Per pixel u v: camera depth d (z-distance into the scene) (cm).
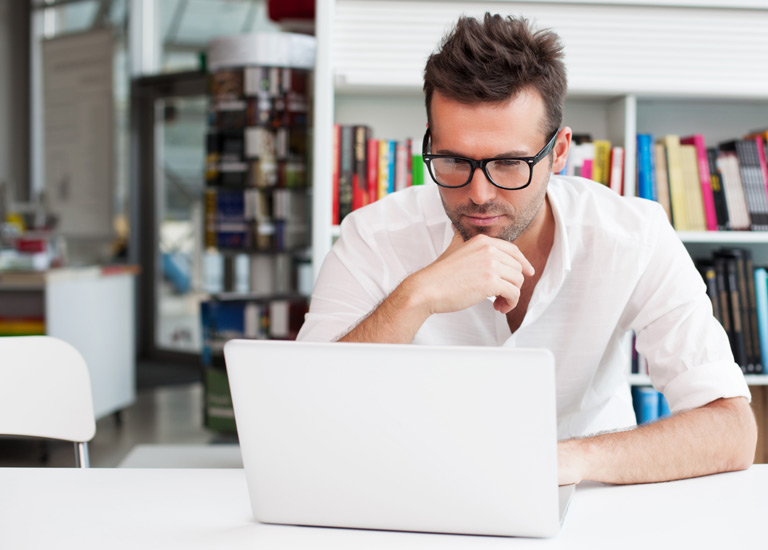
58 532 95
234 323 415
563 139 138
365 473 92
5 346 154
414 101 267
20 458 400
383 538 92
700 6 245
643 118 273
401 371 88
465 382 87
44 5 750
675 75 246
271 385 92
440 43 135
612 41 244
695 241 268
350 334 127
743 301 247
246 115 407
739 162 251
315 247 240
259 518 98
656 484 112
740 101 266
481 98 124
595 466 109
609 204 157
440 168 130
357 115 267
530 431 86
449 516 92
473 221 131
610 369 165
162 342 686
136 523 98
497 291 122
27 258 459
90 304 457
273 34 402
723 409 125
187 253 663
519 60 124
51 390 155
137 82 675
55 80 678
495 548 88
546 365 84
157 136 677
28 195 760
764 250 272
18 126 758
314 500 95
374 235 164
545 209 151
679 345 145
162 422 482
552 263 151
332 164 242
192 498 108
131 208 679
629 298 155
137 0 670
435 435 89
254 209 410
